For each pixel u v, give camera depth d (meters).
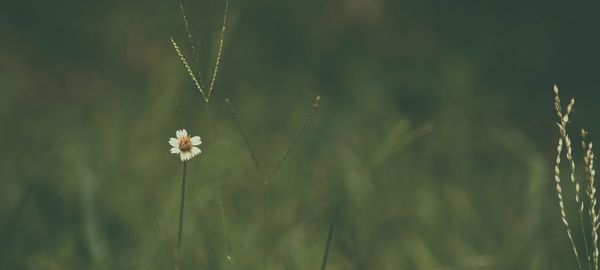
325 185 1.44
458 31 2.34
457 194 1.50
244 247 1.35
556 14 2.35
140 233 1.37
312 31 2.32
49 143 1.55
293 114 1.78
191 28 1.78
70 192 1.42
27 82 1.99
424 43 2.30
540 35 2.29
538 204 1.42
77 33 2.20
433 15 2.41
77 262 1.32
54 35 2.19
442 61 2.19
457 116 1.84
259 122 1.79
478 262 1.36
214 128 1.70
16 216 1.34
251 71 2.09
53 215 1.39
